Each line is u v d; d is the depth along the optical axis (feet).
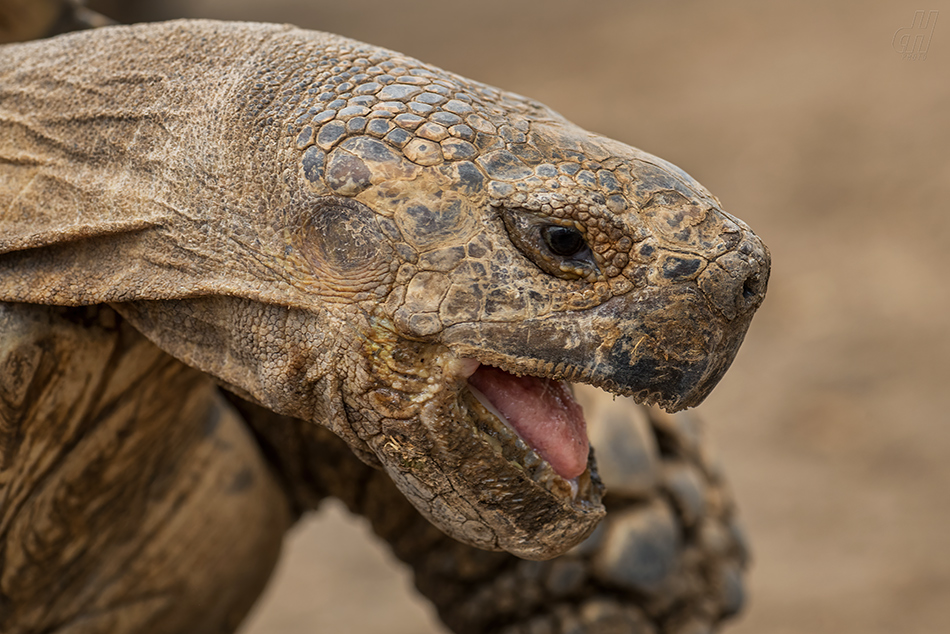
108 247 4.42
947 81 15.79
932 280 11.65
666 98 17.40
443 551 4.86
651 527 4.88
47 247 4.43
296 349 4.36
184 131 4.39
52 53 4.49
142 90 4.43
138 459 4.62
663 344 4.33
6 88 4.48
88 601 4.69
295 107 4.36
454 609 4.91
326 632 7.70
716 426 9.90
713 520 5.02
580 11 23.15
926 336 10.69
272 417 4.80
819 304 11.59
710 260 4.33
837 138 14.97
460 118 4.35
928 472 8.70
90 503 4.60
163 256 4.39
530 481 4.38
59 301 4.41
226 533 4.78
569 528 4.41
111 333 4.49
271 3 27.27
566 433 4.40
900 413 9.57
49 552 4.60
